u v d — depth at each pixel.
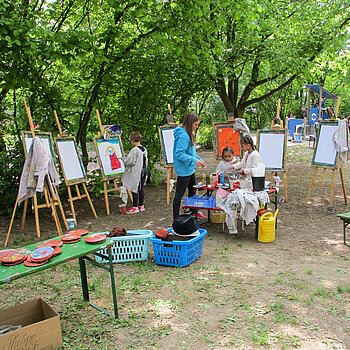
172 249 4.62
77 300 3.76
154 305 3.59
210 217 6.83
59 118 8.23
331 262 4.64
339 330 3.04
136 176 7.55
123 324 3.25
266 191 5.89
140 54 9.39
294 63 9.59
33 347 2.68
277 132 8.24
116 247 4.81
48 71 8.82
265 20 9.28
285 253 5.05
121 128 9.65
